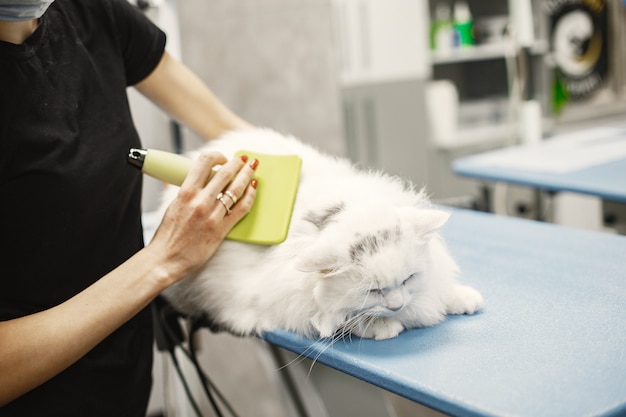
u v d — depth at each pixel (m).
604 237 1.24
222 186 0.99
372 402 2.17
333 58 2.52
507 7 3.41
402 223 0.96
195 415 1.40
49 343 0.90
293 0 2.42
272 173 1.08
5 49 0.94
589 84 3.64
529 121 2.22
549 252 1.18
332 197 1.06
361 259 0.92
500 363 0.78
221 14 2.35
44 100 0.98
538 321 0.89
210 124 1.32
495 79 3.62
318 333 0.95
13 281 0.96
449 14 3.49
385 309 0.90
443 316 0.95
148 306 1.16
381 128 3.17
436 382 0.75
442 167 3.35
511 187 2.61
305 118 2.53
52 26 1.02
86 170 1.00
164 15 1.71
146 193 1.68
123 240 1.09
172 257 0.98
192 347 1.18
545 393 0.70
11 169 0.94
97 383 1.04
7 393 0.89
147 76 1.23
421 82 3.20
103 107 1.07
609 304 0.93
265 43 2.42
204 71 2.37
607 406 0.67
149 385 1.15
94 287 0.95
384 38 3.09
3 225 0.94
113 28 1.13
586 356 0.78
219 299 1.08
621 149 2.01
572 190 1.63
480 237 1.29
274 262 1.01
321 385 2.24
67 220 0.98
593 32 3.60
